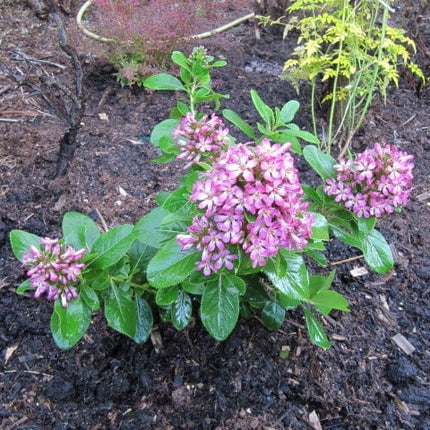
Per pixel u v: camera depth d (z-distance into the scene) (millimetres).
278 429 542
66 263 436
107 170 826
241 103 979
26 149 854
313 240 479
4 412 540
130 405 557
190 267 450
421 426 553
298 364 595
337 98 869
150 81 564
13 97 958
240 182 406
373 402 572
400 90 1051
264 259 428
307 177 846
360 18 878
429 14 1232
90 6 1230
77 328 449
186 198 470
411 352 622
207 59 607
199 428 539
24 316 624
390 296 686
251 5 1240
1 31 1135
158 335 609
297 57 1099
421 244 759
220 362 590
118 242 475
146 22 931
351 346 623
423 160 895
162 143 523
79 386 566
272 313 567
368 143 916
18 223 737
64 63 1044
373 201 486
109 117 934
